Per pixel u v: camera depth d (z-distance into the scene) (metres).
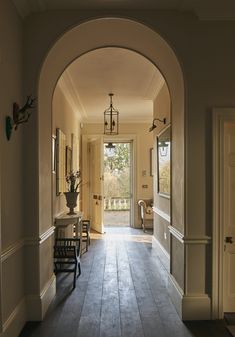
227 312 3.14
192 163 3.06
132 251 5.78
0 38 2.42
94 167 8.17
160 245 5.18
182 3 2.94
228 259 3.15
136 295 3.66
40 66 3.05
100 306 3.35
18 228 2.88
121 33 3.24
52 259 3.65
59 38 3.06
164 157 4.76
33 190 3.05
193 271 3.06
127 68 4.59
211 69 3.09
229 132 3.16
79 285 3.98
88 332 2.81
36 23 3.06
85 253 5.61
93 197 8.21
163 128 4.92
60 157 4.97
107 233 7.62
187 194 3.06
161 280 4.18
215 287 3.05
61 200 5.23
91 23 3.06
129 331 2.84
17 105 2.77
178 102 3.33
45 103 3.34
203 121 3.07
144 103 6.74
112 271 4.57
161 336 2.76
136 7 3.02
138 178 8.59
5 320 2.48
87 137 8.58
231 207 3.15
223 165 3.06
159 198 5.32
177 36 3.09
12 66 2.73
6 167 2.55
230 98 3.08
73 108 6.80
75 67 4.55
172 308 3.31
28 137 3.04
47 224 3.43
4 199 2.49
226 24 3.10
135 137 8.59
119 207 10.54
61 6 2.99
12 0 2.72
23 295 3.00
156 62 3.63
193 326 2.93
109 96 6.11
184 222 3.07
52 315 3.14
